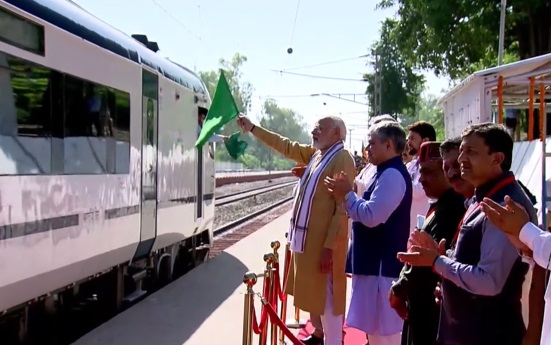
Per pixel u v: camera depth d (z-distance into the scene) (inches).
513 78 341.4
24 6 213.3
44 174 223.0
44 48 225.8
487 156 124.6
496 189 125.3
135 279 342.3
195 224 433.1
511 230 109.0
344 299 211.6
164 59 373.1
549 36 765.9
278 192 1700.3
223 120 238.4
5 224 198.1
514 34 835.4
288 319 300.4
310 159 236.1
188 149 411.5
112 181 282.7
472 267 122.8
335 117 213.5
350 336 264.8
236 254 496.7
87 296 317.4
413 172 229.5
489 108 345.4
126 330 275.4
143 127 324.5
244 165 4259.4
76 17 254.8
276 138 248.1
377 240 181.3
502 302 124.3
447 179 146.6
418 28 886.4
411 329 155.1
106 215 276.5
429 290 152.4
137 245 320.5
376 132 183.3
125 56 299.9
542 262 104.1
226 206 1079.0
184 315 302.8
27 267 212.7
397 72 1707.7
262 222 854.5
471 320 125.7
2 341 237.8
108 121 279.9
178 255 445.7
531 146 361.4
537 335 113.7
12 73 205.2
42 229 221.3
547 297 104.2
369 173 232.8
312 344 252.8
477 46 818.2
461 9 798.5
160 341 259.4
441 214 153.9
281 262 450.0
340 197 185.2
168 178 367.9
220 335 269.0
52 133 230.1
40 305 263.3
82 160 254.4
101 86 273.1
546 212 290.5
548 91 414.3
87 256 259.6
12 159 203.3
